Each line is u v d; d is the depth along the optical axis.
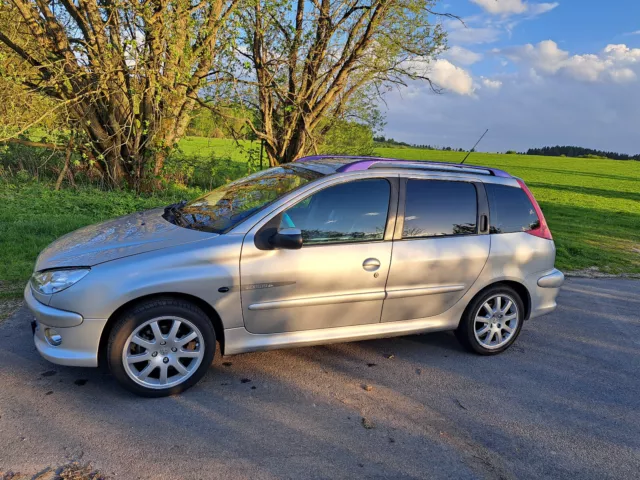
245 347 3.53
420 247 3.95
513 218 4.46
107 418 3.01
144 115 11.79
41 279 3.21
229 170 14.72
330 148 15.57
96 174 12.68
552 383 3.97
